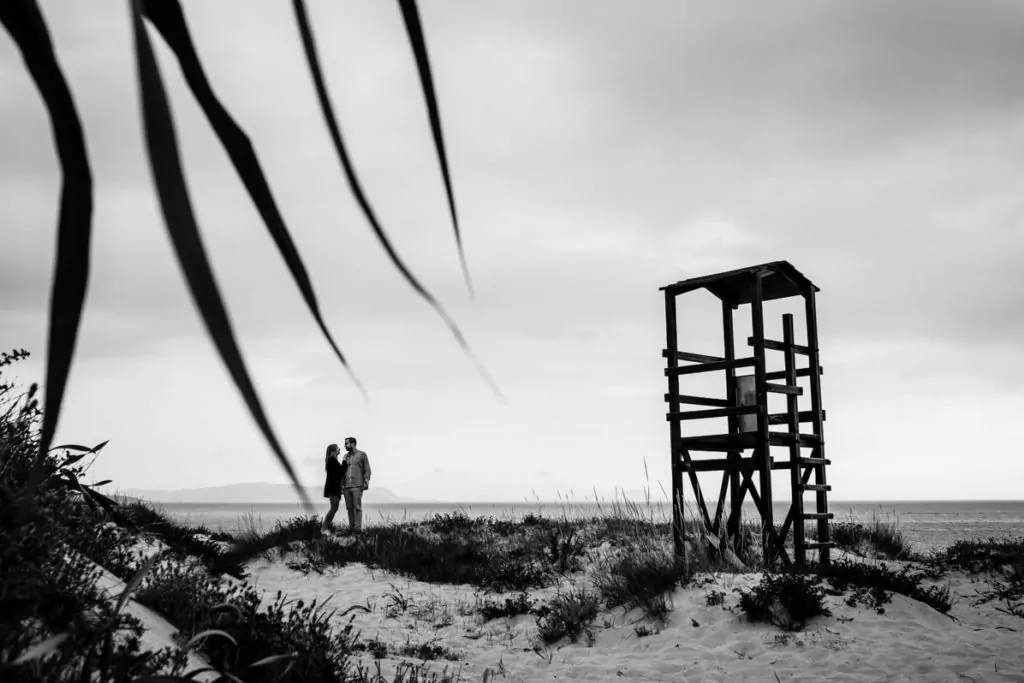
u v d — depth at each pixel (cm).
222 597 487
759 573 1009
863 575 963
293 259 47
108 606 313
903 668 699
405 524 1753
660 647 820
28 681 208
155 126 36
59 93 39
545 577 1221
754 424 1105
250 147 46
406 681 662
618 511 1466
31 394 374
